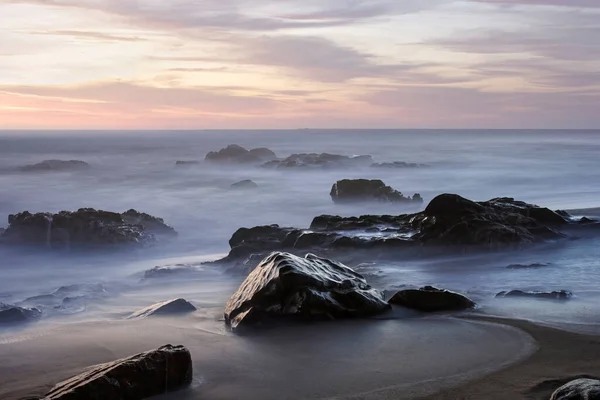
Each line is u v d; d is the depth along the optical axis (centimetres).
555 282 1026
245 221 2620
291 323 813
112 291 1202
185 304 956
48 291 1339
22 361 699
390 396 552
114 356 715
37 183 4216
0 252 1831
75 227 1902
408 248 1314
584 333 725
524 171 4588
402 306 881
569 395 489
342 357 671
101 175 4825
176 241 2114
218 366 655
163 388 579
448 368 621
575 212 1731
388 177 4478
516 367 614
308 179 4438
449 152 7206
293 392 575
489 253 1288
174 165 5925
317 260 934
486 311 850
